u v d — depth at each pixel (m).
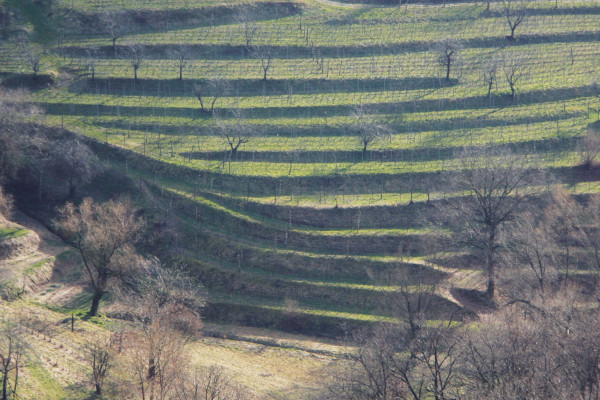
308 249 166.50
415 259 162.75
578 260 156.50
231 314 150.50
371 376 99.75
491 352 100.81
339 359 134.50
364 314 149.50
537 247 145.62
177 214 175.00
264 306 151.38
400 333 126.00
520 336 104.88
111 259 139.62
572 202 166.75
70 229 142.12
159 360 107.31
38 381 108.31
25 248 156.62
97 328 131.88
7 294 138.75
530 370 97.31
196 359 128.62
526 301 130.12
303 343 142.50
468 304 149.12
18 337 110.00
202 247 165.88
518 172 159.88
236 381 121.69
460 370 103.44
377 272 159.12
